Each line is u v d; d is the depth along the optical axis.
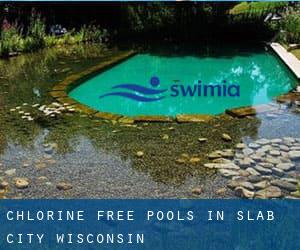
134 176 3.83
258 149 4.43
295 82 7.66
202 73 9.25
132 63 10.21
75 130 5.11
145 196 3.48
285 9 13.88
